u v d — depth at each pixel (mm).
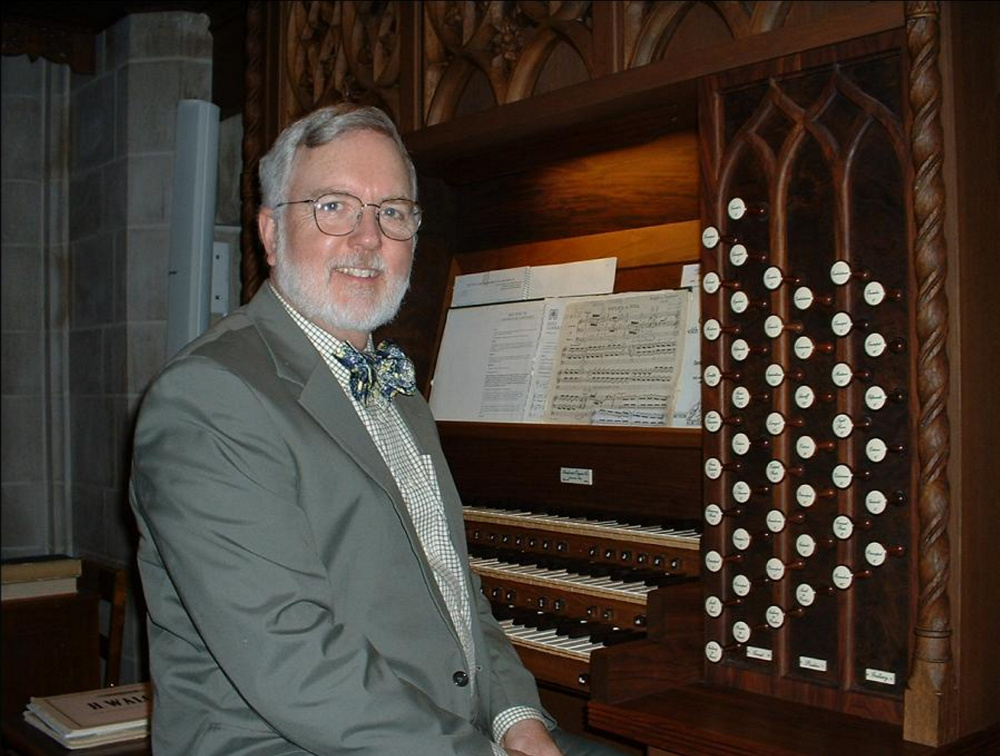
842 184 1907
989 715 1830
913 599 1809
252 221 3246
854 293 1907
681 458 2543
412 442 1884
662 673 2061
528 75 2551
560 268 2869
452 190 3197
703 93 2125
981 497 1818
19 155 4328
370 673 1466
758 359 2057
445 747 1450
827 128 1938
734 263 2070
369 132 1788
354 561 1588
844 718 1873
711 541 2107
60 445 4348
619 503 2680
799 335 1993
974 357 1801
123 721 2320
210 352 1589
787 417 1993
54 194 4355
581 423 2652
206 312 3146
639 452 2635
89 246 4191
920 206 1754
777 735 1789
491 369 2936
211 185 3150
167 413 1534
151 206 3896
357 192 1748
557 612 2367
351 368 1751
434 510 1831
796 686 1971
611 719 1967
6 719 2455
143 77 3904
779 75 1994
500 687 1850
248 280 3242
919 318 1760
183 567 1481
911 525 1818
